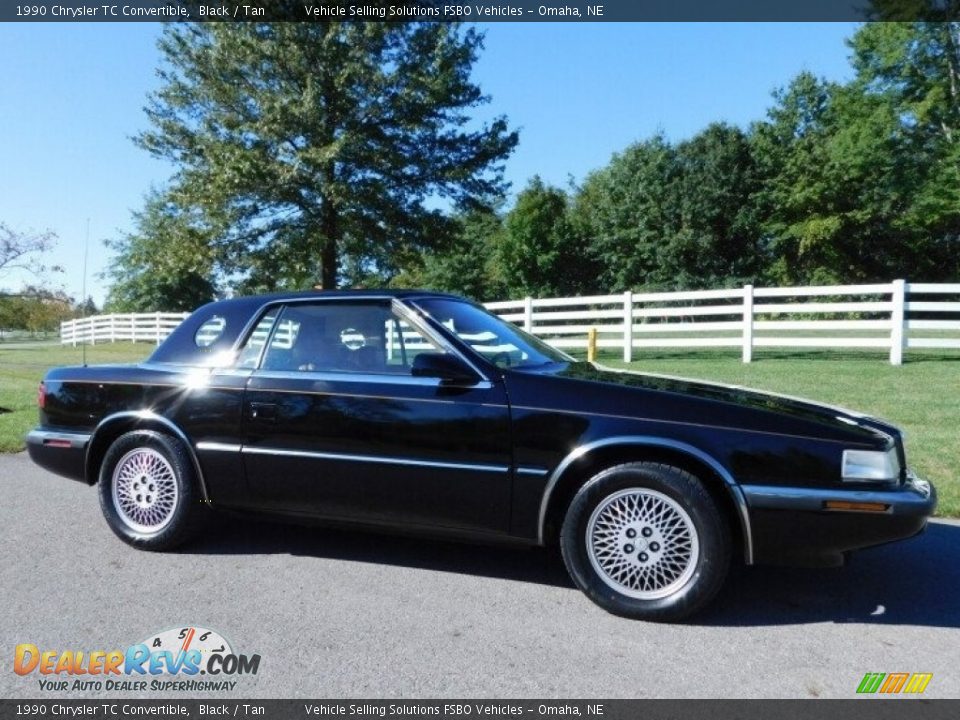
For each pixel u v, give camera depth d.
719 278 44.47
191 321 4.53
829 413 3.54
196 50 20.03
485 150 21.42
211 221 21.05
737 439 3.26
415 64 19.98
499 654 2.97
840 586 3.74
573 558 3.42
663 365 13.46
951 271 40.09
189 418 4.18
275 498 4.03
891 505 3.10
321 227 21.75
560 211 54.62
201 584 3.77
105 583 3.78
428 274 54.81
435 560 4.16
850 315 32.31
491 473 3.54
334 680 2.76
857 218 39.34
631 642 3.09
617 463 3.46
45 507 5.29
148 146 20.83
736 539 3.39
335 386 3.88
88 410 4.49
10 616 3.35
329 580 3.84
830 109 41.09
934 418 7.62
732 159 44.84
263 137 19.91
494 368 3.68
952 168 32.78
